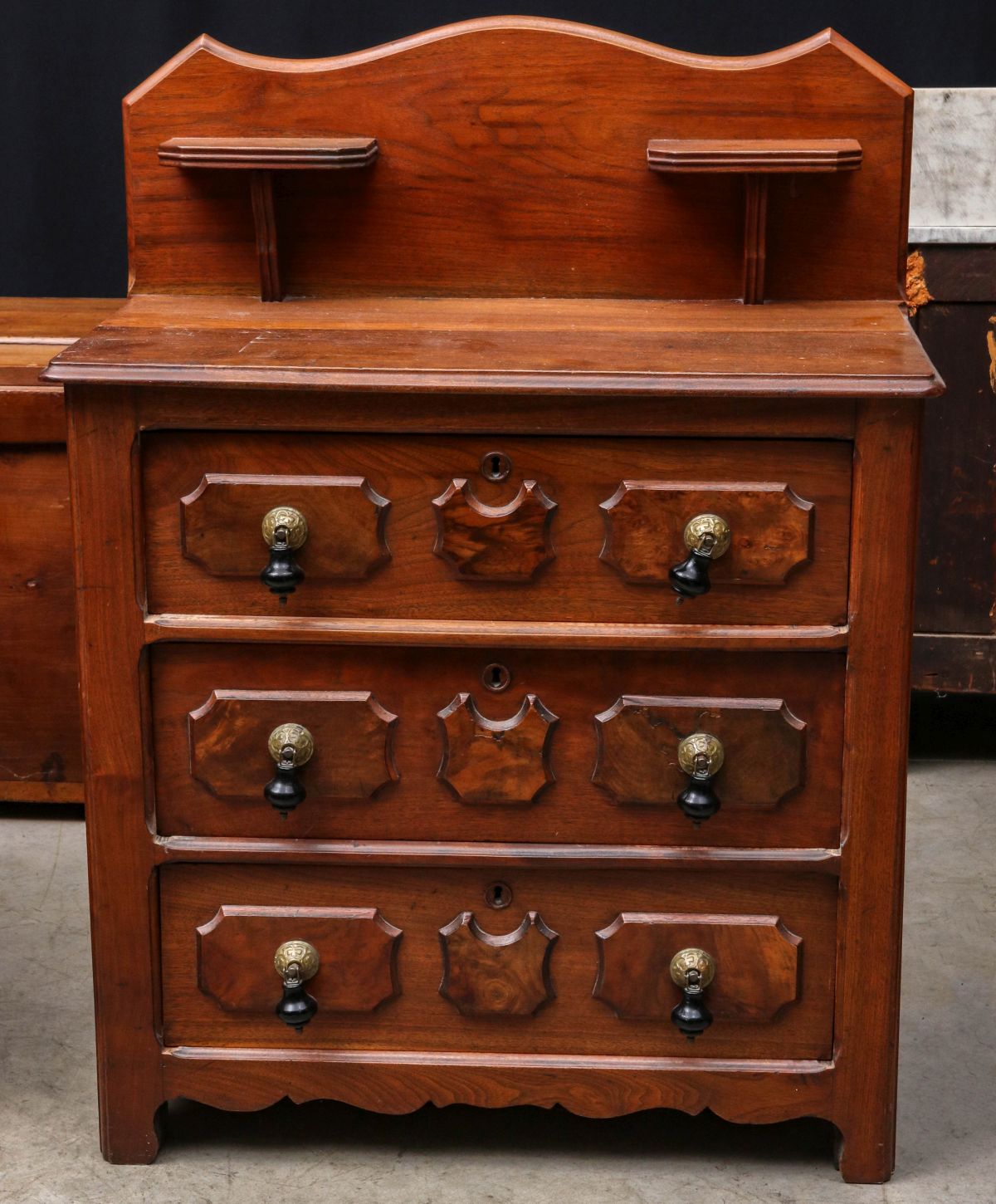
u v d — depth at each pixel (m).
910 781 2.98
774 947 1.85
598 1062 1.89
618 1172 1.93
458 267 2.04
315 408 1.73
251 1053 1.91
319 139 1.97
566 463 1.74
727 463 1.74
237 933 1.87
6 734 2.75
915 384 1.67
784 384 1.68
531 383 1.68
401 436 1.74
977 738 3.17
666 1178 1.92
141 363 1.71
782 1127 2.03
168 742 1.84
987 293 2.74
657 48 1.98
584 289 2.04
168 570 1.79
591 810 1.83
